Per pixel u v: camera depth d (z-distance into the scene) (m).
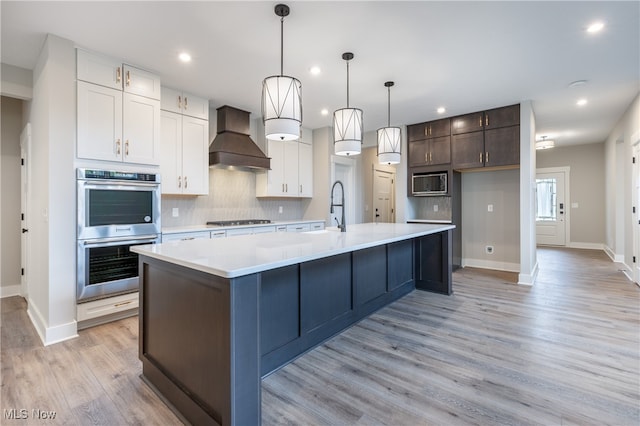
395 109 4.69
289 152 5.37
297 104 2.39
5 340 2.67
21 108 3.92
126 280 3.09
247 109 4.66
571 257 6.44
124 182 3.08
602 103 4.48
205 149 4.18
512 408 1.75
